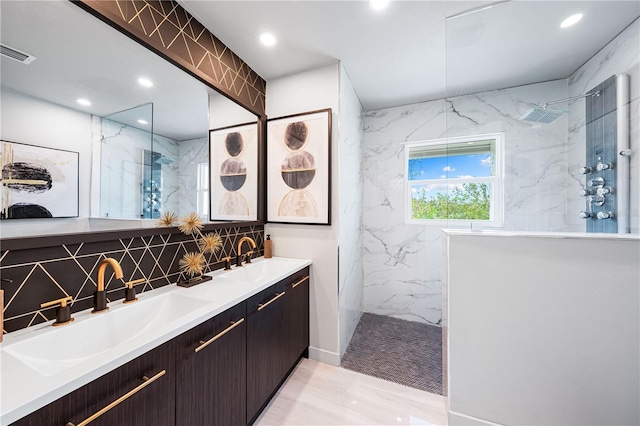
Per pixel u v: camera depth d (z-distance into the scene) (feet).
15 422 1.77
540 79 5.88
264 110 7.36
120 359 2.42
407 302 9.59
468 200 6.40
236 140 6.33
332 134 6.65
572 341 4.17
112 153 3.79
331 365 6.68
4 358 2.43
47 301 3.13
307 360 6.91
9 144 2.76
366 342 7.89
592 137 5.33
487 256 4.57
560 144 5.73
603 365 4.05
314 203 6.78
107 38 3.64
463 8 4.89
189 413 3.25
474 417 4.68
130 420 2.55
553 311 4.25
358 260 9.18
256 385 4.66
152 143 4.39
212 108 5.64
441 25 5.33
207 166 5.53
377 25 5.32
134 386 2.59
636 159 4.75
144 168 4.27
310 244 6.95
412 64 6.79
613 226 4.98
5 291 2.80
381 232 9.95
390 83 7.88
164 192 4.63
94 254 3.61
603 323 4.04
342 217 6.93
